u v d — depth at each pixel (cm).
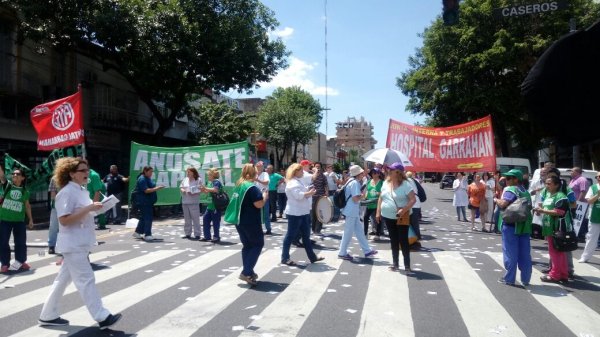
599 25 259
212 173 1152
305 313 570
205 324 528
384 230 1379
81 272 504
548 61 263
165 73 2359
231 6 2486
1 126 1992
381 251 1002
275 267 834
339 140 13600
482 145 1334
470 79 3130
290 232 852
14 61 2073
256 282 711
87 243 510
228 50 2375
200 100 3959
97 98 2570
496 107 3030
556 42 264
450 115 3469
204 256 946
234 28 2420
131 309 584
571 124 264
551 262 752
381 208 812
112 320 507
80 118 1223
